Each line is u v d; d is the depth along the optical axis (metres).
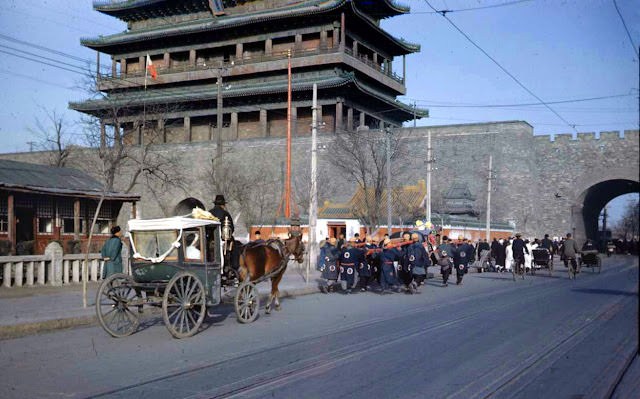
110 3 78.56
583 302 17.73
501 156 60.53
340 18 68.00
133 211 30.56
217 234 12.36
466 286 24.81
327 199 60.09
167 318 10.84
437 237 34.91
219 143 33.62
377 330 11.97
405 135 62.91
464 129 62.09
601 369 8.43
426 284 26.00
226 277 12.98
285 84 67.75
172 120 78.88
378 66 74.50
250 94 68.56
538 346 10.19
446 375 7.93
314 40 70.81
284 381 7.57
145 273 11.69
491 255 36.47
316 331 11.87
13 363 8.79
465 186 59.75
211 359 9.02
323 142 62.62
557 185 60.66
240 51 73.38
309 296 20.06
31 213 26.97
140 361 8.90
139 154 63.59
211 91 72.12
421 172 62.72
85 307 14.34
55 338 11.08
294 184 63.34
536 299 18.73
